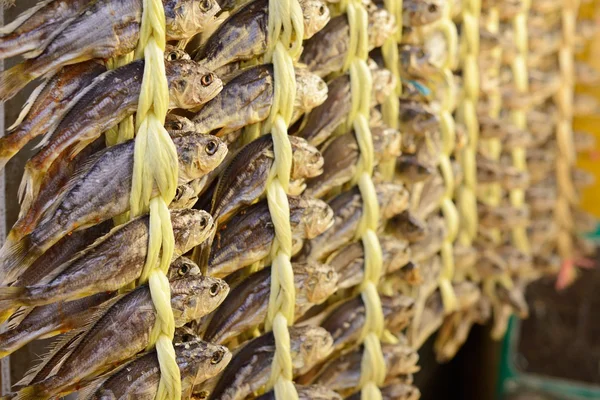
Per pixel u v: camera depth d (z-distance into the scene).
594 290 2.30
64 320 1.14
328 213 1.26
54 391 1.12
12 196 1.23
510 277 1.91
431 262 1.55
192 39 1.23
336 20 1.29
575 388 2.33
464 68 1.54
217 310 1.24
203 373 1.16
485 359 2.40
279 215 1.21
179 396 1.14
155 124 1.11
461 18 1.53
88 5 1.10
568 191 2.09
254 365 1.23
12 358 1.25
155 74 1.11
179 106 1.14
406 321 1.40
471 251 1.61
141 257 1.12
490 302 1.92
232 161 1.21
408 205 1.45
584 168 2.38
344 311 1.33
